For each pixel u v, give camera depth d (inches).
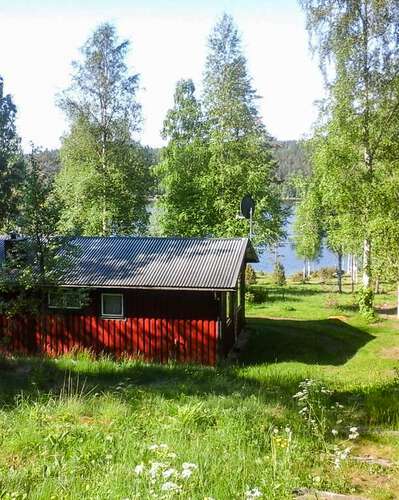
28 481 245.1
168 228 1469.0
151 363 708.7
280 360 753.6
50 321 768.9
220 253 785.6
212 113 1455.5
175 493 213.2
